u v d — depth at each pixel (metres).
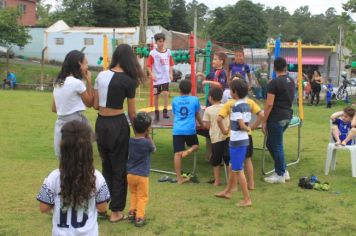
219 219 5.48
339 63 33.12
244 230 5.12
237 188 6.88
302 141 11.18
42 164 8.07
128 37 39.59
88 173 3.15
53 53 42.69
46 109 16.20
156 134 11.75
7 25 34.34
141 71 5.36
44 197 3.21
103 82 5.15
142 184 5.25
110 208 5.34
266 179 7.32
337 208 5.99
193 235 4.95
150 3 60.56
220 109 6.86
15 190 6.46
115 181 5.28
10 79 28.00
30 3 51.16
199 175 7.74
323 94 23.75
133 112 5.33
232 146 6.00
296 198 6.42
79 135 3.16
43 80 30.50
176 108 7.08
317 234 5.05
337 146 7.78
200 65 18.45
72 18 56.28
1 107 16.48
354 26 26.14
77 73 5.22
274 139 7.17
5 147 9.50
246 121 5.97
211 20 73.00
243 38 61.34
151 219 5.43
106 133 5.19
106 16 57.66
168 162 8.67
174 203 6.07
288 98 7.04
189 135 7.05
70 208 3.17
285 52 25.05
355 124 7.81
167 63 8.63
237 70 8.55
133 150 5.25
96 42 41.16
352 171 7.72
